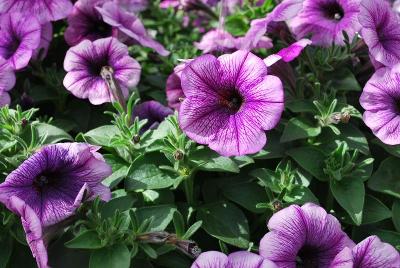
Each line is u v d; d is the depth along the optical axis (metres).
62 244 0.37
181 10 0.65
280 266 0.34
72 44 0.52
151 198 0.40
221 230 0.39
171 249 0.36
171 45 0.59
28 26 0.47
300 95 0.44
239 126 0.37
